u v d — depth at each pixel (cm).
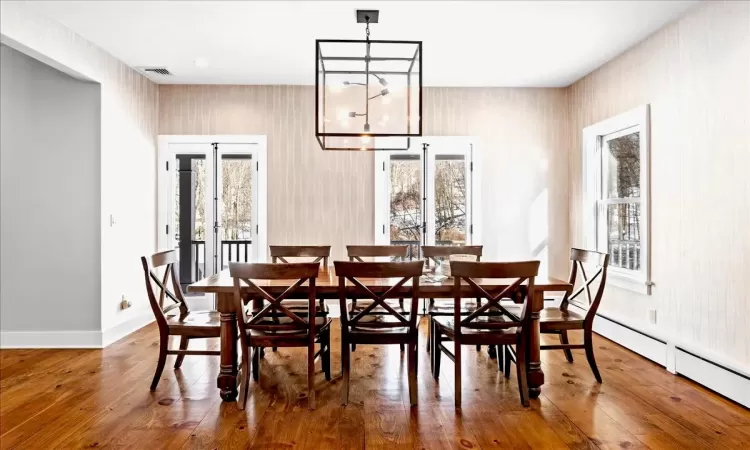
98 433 247
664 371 350
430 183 551
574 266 369
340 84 318
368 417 268
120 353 396
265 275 273
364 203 548
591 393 305
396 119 393
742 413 274
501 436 245
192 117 539
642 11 344
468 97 549
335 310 540
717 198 313
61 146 417
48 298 417
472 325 284
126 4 336
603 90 468
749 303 287
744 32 289
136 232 488
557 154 551
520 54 438
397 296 288
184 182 544
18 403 288
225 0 331
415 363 285
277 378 333
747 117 288
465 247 421
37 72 417
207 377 336
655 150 383
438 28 378
